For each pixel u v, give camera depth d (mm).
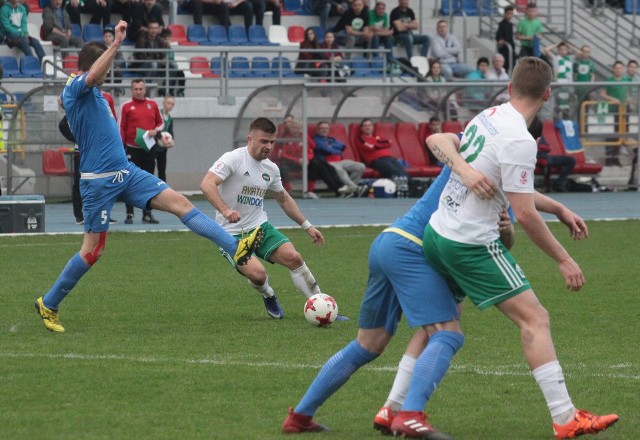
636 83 55781
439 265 12750
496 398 14906
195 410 14031
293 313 22203
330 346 18562
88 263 19797
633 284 26234
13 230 37000
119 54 57062
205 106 56188
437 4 72125
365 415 13992
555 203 13516
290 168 52250
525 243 35156
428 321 12633
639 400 14812
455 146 12820
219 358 17453
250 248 19141
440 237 12578
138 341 18938
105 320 21172
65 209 46562
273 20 65688
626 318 21531
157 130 37094
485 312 22172
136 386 15352
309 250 33125
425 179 54594
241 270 20875
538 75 12578
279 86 52344
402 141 55500
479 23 70938
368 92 56094
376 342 13062
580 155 56562
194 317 21594
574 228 13422
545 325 12602
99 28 60688
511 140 12367
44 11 58219
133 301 23562
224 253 21078
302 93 51688
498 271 12539
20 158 49688
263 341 19031
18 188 49250
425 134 55938
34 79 51938
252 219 21547
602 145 57125
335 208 47125
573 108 56719
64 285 19734
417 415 12453
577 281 12469
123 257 31172
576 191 56312
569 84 54844
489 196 12234
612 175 57281
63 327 20250
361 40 63812
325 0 66250
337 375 12992
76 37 58938
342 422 13617
